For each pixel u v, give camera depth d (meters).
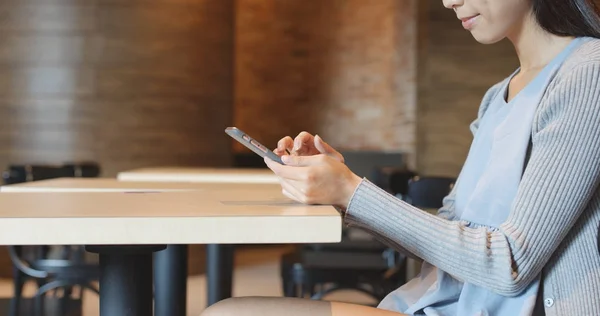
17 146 6.14
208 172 3.60
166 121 6.36
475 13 1.46
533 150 1.31
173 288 2.80
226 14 6.72
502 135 1.40
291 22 8.61
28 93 6.14
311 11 8.57
